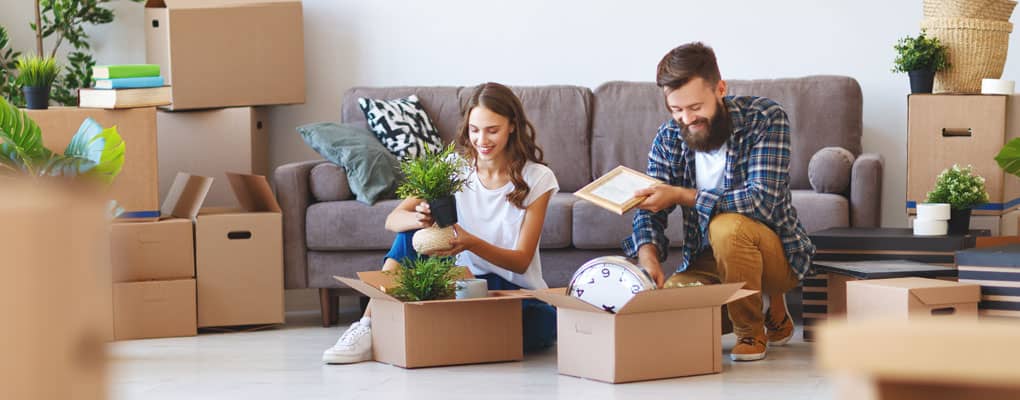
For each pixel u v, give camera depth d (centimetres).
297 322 416
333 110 486
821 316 329
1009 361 49
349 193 404
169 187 441
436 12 483
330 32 485
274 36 451
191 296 382
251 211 406
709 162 304
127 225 376
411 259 320
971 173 364
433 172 302
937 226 327
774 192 294
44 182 62
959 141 377
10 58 473
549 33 479
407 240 322
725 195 293
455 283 307
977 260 284
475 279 312
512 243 320
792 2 462
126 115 379
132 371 313
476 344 305
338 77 486
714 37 470
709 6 469
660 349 277
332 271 399
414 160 313
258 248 389
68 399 60
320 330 394
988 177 373
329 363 314
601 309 271
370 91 455
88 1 464
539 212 318
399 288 304
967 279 286
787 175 299
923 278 295
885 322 52
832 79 430
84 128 344
